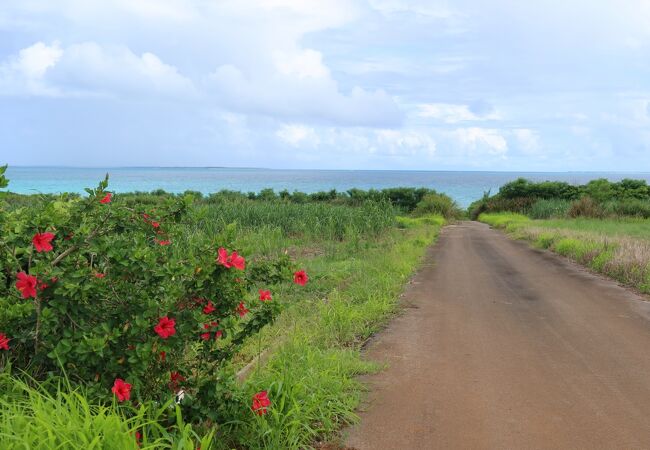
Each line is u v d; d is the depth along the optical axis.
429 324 7.50
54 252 3.72
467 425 4.22
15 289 3.63
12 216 3.82
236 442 3.74
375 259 13.28
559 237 18.34
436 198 44.91
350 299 8.66
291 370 4.82
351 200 49.75
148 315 3.35
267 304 3.96
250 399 3.80
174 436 3.32
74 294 3.40
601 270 12.52
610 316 8.04
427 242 19.52
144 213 4.04
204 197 43.31
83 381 3.47
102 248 3.54
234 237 3.80
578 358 5.95
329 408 4.32
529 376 5.34
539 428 4.17
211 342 3.80
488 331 7.11
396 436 4.04
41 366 3.60
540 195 49.16
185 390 3.69
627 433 4.09
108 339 3.35
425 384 5.11
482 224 38.03
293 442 3.74
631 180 46.03
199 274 3.48
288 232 18.70
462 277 11.77
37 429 2.76
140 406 3.34
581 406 4.60
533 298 9.42
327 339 6.38
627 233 21.44
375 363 5.67
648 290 9.93
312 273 10.86
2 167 3.60
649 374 5.43
